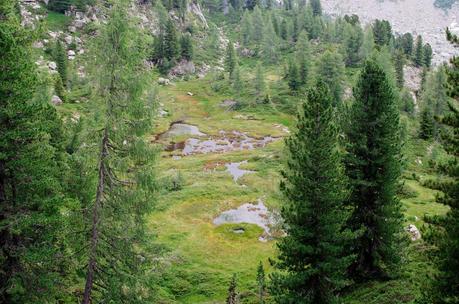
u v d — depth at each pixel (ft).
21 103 63.05
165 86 482.28
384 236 91.09
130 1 63.31
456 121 55.11
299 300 71.51
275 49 570.05
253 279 129.49
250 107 414.82
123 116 63.57
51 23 450.71
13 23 67.56
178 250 148.36
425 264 94.02
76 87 339.57
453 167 54.70
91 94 62.44
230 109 419.33
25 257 63.05
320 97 75.00
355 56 497.05
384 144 88.89
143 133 64.85
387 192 89.61
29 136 63.72
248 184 223.92
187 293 122.83
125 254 68.80
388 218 91.09
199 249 151.33
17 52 61.67
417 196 196.65
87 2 483.51
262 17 650.43
